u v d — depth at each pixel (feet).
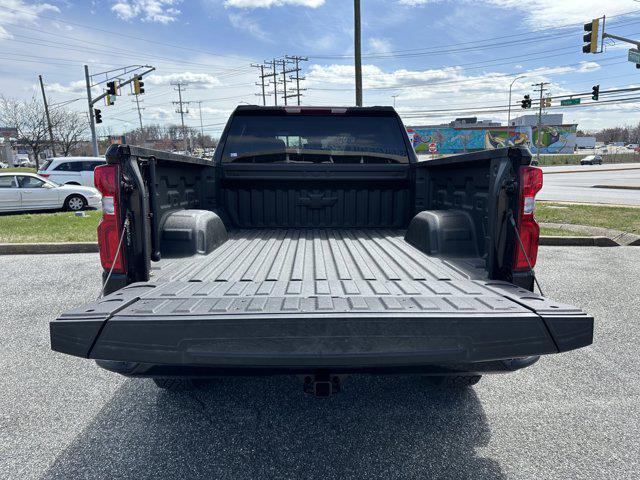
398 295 6.88
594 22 71.92
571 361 11.94
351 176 13.67
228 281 7.86
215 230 10.80
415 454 8.02
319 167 13.61
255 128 13.76
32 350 12.66
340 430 8.78
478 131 304.71
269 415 9.33
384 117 13.87
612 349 12.66
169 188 10.18
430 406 9.69
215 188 13.32
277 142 13.85
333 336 5.87
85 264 23.62
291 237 12.51
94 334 5.93
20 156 305.12
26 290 18.51
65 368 11.59
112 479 7.36
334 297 6.77
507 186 7.68
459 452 8.07
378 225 14.12
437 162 11.37
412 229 11.17
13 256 25.84
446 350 5.94
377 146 13.92
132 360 5.93
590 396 10.11
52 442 8.41
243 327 5.84
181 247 9.74
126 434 8.65
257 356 5.88
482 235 9.32
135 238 7.82
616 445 8.29
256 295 6.91
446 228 9.84
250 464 7.73
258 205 13.99
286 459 7.87
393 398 10.03
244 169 13.52
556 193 66.03
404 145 13.89
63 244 26.86
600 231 30.27
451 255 9.84
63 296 17.65
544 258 24.54
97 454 8.04
